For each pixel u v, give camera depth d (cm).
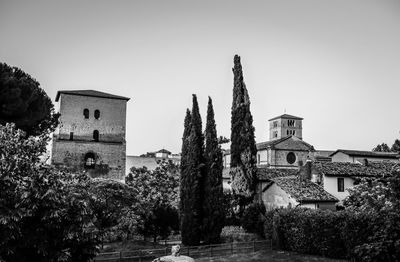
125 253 2794
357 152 6391
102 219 2959
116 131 5434
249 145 4059
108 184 3128
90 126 5322
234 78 4291
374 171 4391
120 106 5512
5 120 3275
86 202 1334
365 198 1914
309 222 2811
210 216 3209
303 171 4525
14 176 1264
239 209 3931
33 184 1253
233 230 3653
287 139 7331
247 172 4000
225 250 2906
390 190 1706
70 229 1271
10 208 1191
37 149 1369
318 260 2556
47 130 4162
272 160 7125
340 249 2602
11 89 3206
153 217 3459
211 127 3388
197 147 3353
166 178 4203
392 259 1945
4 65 3475
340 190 4191
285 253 2862
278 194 3978
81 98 5334
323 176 4191
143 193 3950
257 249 3058
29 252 1284
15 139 1327
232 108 4244
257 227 3569
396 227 1895
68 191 1349
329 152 8669
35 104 3634
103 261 2505
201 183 3316
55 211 1231
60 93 5278
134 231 3353
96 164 5266
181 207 3434
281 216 3044
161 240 3756
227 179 6019
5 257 1221
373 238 2112
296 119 10669
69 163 5147
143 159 7475
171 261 1700
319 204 3688
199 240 3222
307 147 7362
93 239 1369
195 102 3550
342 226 2567
